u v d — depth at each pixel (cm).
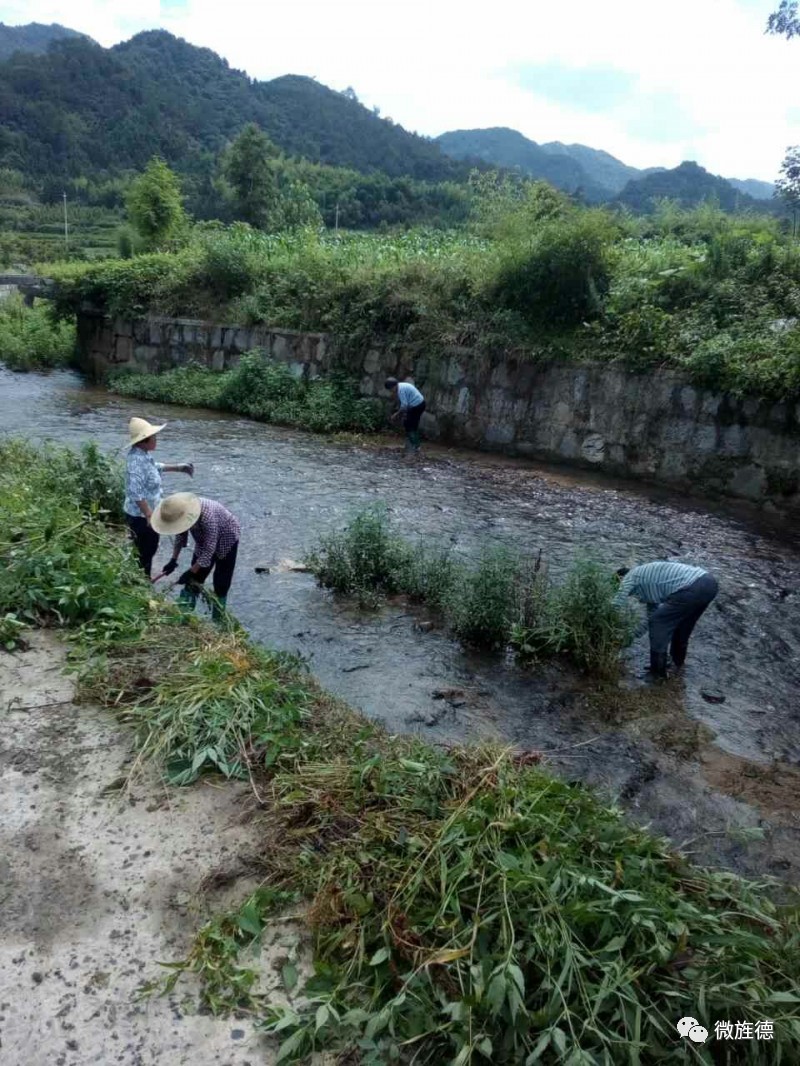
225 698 379
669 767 470
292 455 1227
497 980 218
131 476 631
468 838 276
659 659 576
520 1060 212
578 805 314
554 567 779
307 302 1597
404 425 1328
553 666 591
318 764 342
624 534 910
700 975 233
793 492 995
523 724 508
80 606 477
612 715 526
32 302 2758
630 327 1159
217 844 299
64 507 672
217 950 250
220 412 1602
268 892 270
